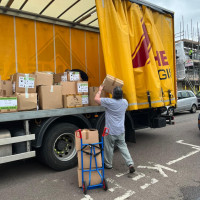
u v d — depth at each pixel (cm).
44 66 533
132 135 524
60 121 420
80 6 519
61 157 411
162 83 529
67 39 575
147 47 495
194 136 688
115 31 444
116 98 371
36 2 475
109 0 446
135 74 482
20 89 362
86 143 327
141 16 499
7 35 479
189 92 1358
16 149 355
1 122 355
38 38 525
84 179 324
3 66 472
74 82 442
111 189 325
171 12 588
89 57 615
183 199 291
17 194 319
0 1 450
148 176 371
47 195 313
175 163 434
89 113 468
